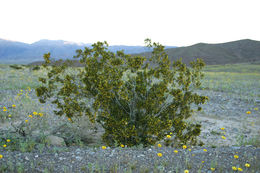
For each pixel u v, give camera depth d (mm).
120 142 5332
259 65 64875
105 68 5324
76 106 5352
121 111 5543
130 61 5535
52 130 5898
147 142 5465
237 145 5664
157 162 3867
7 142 4660
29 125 5941
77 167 3637
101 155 4199
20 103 8812
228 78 27359
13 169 3385
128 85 5770
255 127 7961
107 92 5035
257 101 12531
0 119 6762
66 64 5703
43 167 3570
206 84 18703
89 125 5938
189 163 3830
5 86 13172
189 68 6020
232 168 3406
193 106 10969
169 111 5828
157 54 5809
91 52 5555
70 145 5273
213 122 8523
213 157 4129
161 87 5242
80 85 5574
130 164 3711
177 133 5559
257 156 4074
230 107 11172
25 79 17203
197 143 6105
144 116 5582
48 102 9516
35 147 4617
